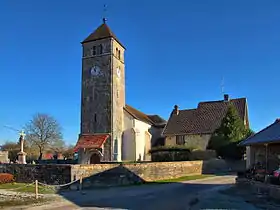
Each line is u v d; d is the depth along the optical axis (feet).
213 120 164.35
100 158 147.43
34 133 227.20
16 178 89.92
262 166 76.59
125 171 87.92
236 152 138.00
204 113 172.14
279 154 77.25
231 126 143.84
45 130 228.63
